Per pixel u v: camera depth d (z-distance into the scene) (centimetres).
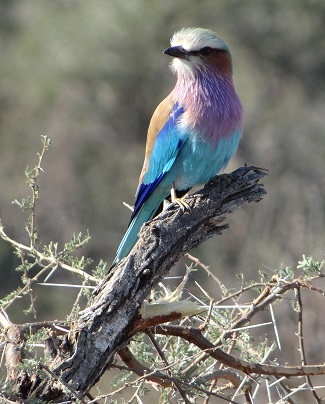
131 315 561
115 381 573
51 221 1808
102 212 1828
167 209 643
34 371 508
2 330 554
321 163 1845
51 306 1539
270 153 1869
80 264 653
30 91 1964
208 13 1953
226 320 643
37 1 2067
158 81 1966
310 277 610
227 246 1705
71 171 1878
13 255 1661
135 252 589
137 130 1956
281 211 1769
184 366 640
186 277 626
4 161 1895
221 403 895
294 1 1948
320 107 1948
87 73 1952
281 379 597
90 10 1972
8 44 2053
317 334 1380
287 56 1966
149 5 1952
